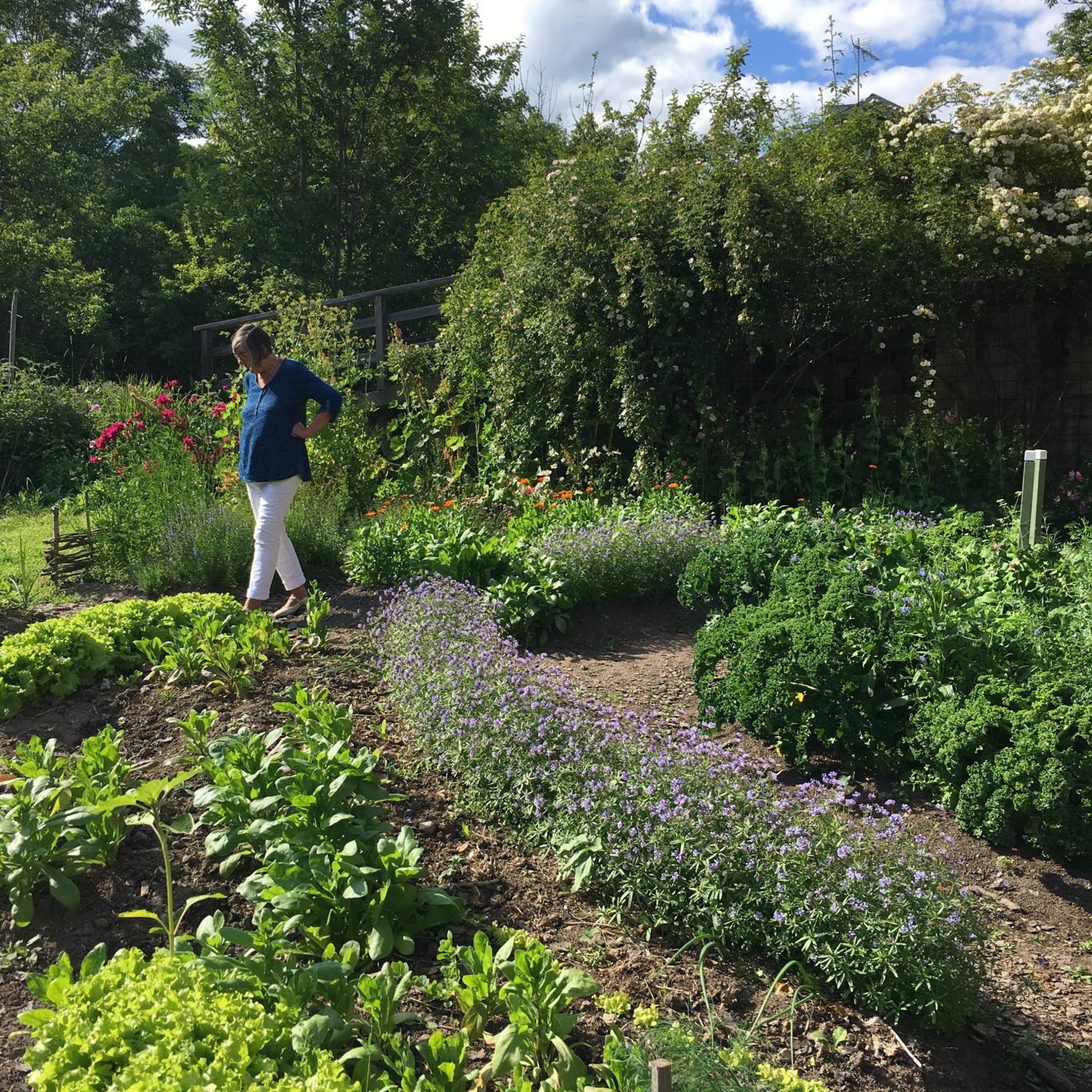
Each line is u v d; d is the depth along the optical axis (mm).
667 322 9227
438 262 23625
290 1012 2084
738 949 2863
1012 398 10367
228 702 4367
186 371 24531
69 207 21312
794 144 10312
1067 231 9695
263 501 5691
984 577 5234
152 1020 1926
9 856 2865
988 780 3656
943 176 9781
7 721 4215
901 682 4168
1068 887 3482
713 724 4590
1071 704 3654
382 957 2576
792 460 9242
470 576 6594
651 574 6820
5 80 20234
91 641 4668
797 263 9039
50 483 11977
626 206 9406
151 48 30750
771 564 5434
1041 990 2938
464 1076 2086
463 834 3451
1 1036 2406
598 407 9898
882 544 5297
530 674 4203
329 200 21781
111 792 3018
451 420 10461
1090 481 9523
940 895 2674
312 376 5707
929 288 9383
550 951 2451
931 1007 2559
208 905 2920
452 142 22281
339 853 2699
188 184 24562
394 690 4555
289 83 20719
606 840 3109
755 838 2834
